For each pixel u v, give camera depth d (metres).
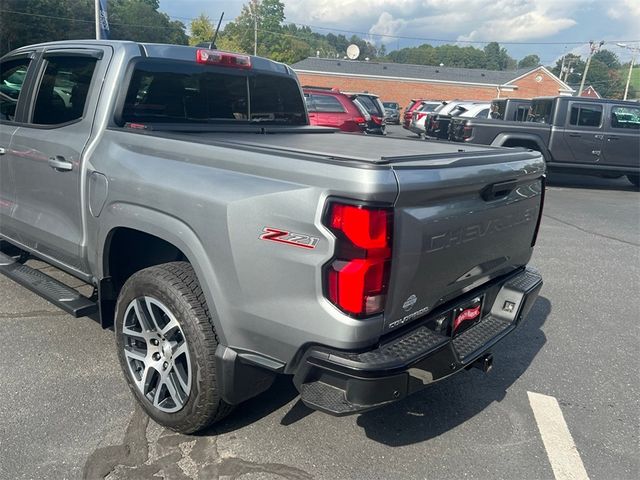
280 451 2.87
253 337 2.48
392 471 2.77
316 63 50.59
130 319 3.04
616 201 11.38
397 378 2.27
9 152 3.97
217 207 2.46
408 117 29.25
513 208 3.02
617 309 5.27
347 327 2.19
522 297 3.15
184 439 2.91
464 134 12.12
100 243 3.19
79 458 2.72
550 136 11.93
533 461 2.92
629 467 2.92
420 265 2.37
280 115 4.59
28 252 4.35
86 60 3.49
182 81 3.69
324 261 2.18
